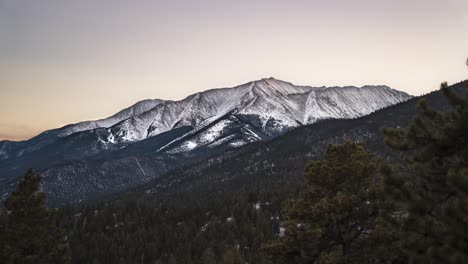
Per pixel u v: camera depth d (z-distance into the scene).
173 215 137.25
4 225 29.64
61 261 30.70
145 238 117.06
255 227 111.25
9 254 28.14
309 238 17.47
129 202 152.00
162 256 107.88
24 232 29.42
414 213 11.73
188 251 101.12
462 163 12.12
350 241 17.97
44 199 31.02
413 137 12.60
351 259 17.20
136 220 135.00
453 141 12.00
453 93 12.22
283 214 19.86
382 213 14.02
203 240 105.69
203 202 156.12
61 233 31.80
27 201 30.30
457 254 10.06
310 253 18.20
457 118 11.89
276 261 18.92
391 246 16.59
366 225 17.84
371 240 16.98
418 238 12.23
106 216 136.38
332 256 16.98
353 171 18.64
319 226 17.98
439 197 12.00
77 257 104.25
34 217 30.27
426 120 12.69
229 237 105.94
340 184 19.09
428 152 12.16
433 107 12.77
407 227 12.12
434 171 12.16
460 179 10.80
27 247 29.44
